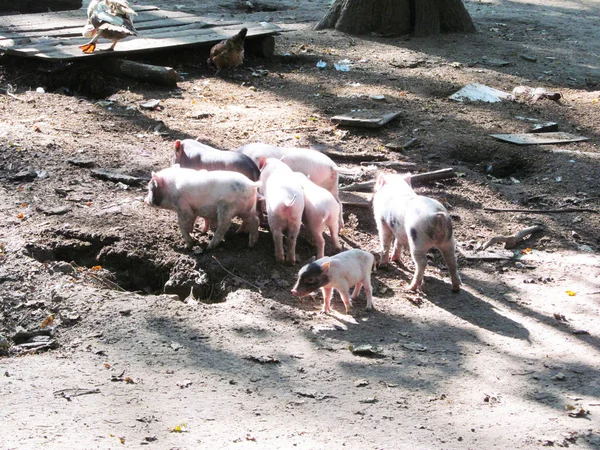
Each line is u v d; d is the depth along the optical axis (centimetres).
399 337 814
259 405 686
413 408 701
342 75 1162
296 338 807
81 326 805
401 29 1302
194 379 725
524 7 1552
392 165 976
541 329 827
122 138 989
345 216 913
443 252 849
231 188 856
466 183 963
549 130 1051
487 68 1208
